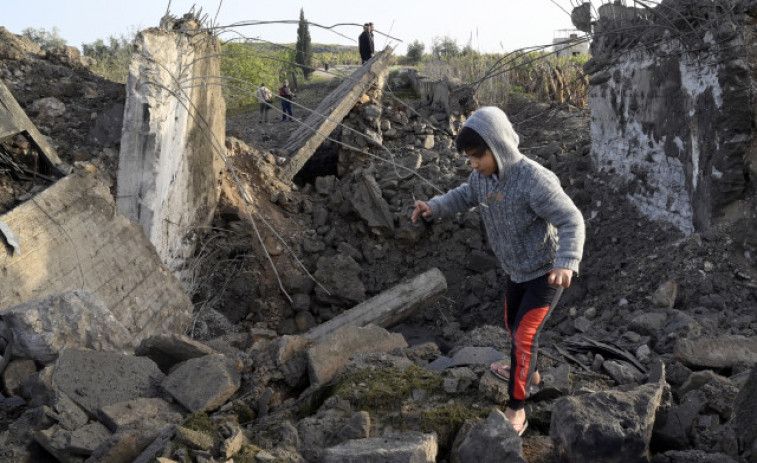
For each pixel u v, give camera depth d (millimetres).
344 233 9820
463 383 3326
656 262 5902
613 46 8594
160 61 6652
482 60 16344
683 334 4336
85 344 3703
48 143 6293
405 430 2992
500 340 4387
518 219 2783
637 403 2564
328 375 3529
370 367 3502
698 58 6148
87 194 5699
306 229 9805
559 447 2617
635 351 4188
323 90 21391
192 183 8211
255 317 8727
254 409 3340
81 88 7023
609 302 5953
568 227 2643
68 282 5098
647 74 7438
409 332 8352
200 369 3404
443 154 10836
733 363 3682
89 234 5531
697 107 6227
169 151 7039
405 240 9508
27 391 3275
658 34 7184
